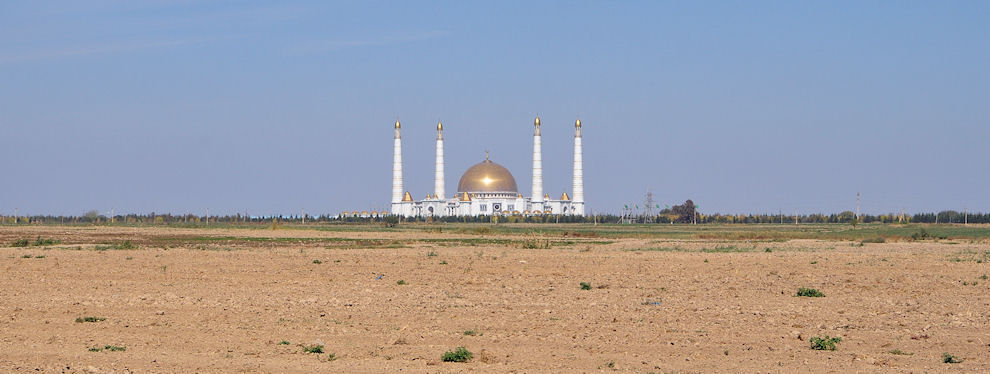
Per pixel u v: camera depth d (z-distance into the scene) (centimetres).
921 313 3769
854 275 5662
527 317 3606
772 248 9425
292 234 13975
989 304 4100
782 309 3891
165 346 2948
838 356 2805
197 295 4388
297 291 4603
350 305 3975
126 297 4253
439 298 4281
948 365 2678
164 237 12444
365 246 9850
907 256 7706
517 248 9338
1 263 6506
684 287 4884
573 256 7675
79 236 12681
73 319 3550
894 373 2564
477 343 3008
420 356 2792
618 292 4612
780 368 2620
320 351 2859
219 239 11788
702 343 3009
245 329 3297
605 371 2584
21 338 3091
